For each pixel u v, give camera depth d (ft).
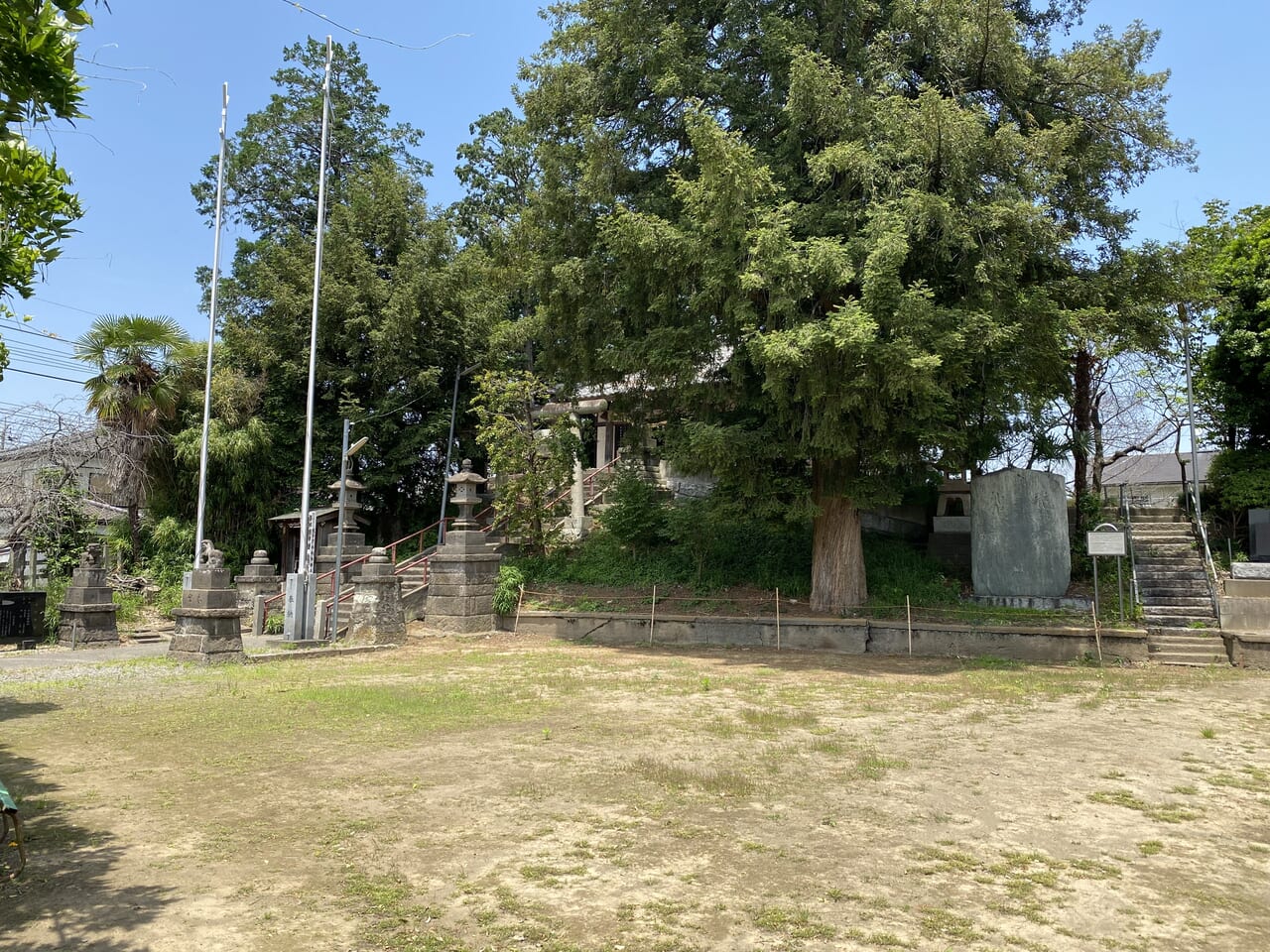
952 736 30.45
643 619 61.21
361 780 24.04
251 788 23.22
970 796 22.77
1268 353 62.44
